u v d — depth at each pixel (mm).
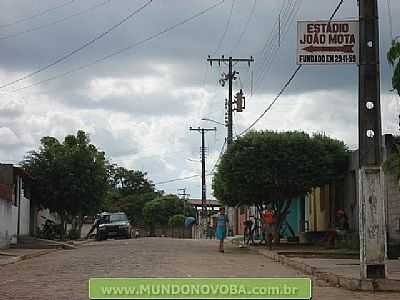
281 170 28094
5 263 20016
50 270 17281
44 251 26312
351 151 27891
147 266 18234
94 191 41281
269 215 26969
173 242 37000
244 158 28266
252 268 18281
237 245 32969
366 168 13234
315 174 28219
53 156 40656
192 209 90562
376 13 13352
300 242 31969
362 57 13305
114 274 15820
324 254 21922
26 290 12586
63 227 41625
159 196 91250
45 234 40531
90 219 59156
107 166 43688
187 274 15797
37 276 15602
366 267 13141
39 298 11344
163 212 85312
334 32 13578
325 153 28281
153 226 85500
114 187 96438
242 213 51406
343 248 25016
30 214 40000
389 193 21938
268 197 29578
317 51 13547
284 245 28938
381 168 13055
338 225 26672
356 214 26953
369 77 13258
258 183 28188
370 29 13312
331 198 31438
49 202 40844
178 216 77375
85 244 36281
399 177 12680
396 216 21672
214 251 26922
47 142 41531
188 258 21734
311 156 28141
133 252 25047
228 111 47062
